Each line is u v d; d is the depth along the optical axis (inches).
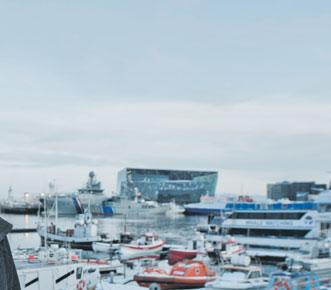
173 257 2346.2
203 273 1547.7
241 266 1718.8
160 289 1470.2
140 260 2271.2
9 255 163.6
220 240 2559.1
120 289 1188.5
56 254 1152.2
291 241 2529.5
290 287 1126.4
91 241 2940.5
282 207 2650.1
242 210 2797.7
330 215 2498.8
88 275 1200.2
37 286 926.4
